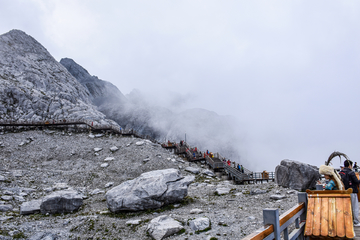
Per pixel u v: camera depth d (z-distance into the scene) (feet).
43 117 205.46
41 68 298.15
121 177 97.40
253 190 59.36
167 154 126.93
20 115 194.90
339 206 17.31
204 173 104.58
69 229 42.88
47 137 138.92
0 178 80.28
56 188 82.33
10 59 272.51
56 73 317.22
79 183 91.15
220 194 64.39
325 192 18.51
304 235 17.52
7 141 124.67
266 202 49.52
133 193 51.83
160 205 52.37
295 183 56.85
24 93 213.05
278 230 12.81
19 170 94.48
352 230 15.83
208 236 33.45
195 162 127.34
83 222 45.27
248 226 35.53
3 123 141.18
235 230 34.58
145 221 43.50
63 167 106.52
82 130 157.38
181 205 53.93
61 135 145.07
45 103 219.41
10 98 203.41
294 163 58.23
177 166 110.11
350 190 17.47
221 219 40.11
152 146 134.21
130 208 50.24
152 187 52.85
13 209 59.41
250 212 43.16
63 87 288.30
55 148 124.26
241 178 96.32
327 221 16.93
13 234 40.68
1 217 50.39
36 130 148.15
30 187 80.64
